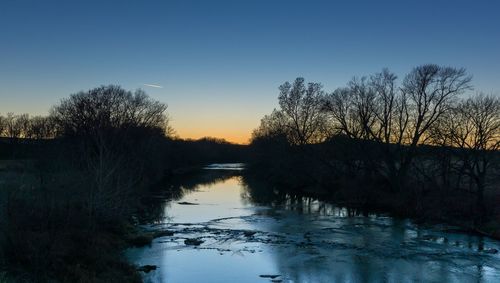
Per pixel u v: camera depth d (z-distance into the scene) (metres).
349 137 68.75
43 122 106.75
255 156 121.50
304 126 87.75
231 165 184.12
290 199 68.94
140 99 95.19
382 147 62.91
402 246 36.81
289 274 29.78
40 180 37.12
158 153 94.62
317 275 29.55
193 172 134.75
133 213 51.38
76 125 75.19
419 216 50.16
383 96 63.34
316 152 81.75
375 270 30.50
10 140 87.62
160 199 67.19
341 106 69.19
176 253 34.66
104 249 30.73
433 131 55.28
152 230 43.00
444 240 38.94
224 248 36.44
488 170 59.62
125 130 73.06
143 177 74.50
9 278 21.83
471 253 34.47
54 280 23.12
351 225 46.31
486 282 28.00
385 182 66.50
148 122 92.50
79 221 33.12
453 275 29.31
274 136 101.69
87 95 88.62
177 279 28.56
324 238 40.16
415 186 58.09
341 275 29.50
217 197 71.00
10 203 29.02
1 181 33.53
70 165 43.12
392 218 50.66
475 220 44.47
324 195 74.00
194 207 59.31
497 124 47.56
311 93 88.19
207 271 30.27
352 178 73.25
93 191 37.19
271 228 44.84
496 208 45.19
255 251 35.56
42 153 47.72
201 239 39.59
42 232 27.83
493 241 38.44
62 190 36.12
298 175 89.06
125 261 30.59
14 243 25.23
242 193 77.38
